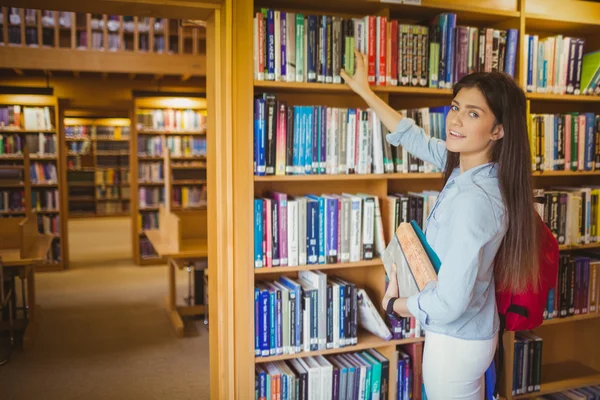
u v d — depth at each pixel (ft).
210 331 10.64
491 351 6.53
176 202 30.19
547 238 6.73
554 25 11.39
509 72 10.55
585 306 11.61
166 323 17.83
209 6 9.01
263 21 9.04
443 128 10.25
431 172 10.26
